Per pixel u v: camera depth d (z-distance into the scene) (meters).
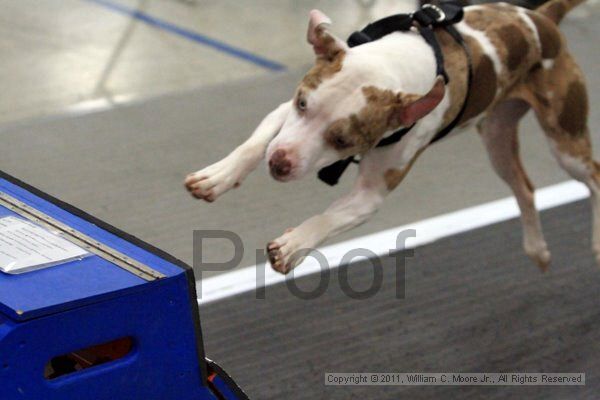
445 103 4.54
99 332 3.46
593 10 12.44
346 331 5.91
